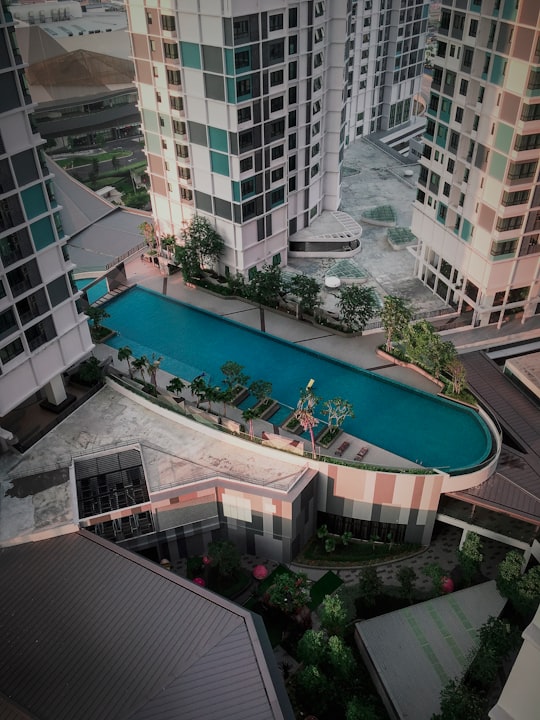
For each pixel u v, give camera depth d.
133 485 51.69
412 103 128.88
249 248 74.19
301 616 47.78
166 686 36.44
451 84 62.62
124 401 57.59
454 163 65.12
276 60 65.19
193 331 68.88
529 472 51.59
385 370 62.19
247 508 50.22
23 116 42.91
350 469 49.94
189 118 67.62
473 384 60.41
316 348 65.69
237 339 67.44
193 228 73.69
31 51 137.62
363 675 44.69
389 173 108.19
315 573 52.34
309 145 78.19
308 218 85.56
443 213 69.75
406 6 112.38
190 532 51.53
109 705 35.75
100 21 161.62
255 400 59.62
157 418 55.78
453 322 69.44
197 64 63.16
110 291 75.12
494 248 62.00
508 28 53.19
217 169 69.00
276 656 46.31
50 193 46.97
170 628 39.62
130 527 49.84
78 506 48.97
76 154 142.25
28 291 47.50
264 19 61.53
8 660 38.44
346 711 41.91
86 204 90.31
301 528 52.06
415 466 51.53
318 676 41.28
